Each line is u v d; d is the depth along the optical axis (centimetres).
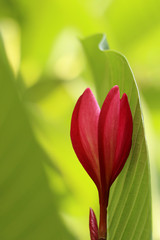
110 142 44
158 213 53
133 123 44
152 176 51
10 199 44
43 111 78
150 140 52
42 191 44
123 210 45
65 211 59
